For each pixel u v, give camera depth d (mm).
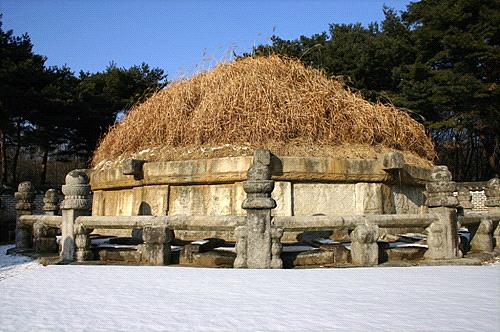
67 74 30766
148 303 5000
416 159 12422
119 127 13789
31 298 5344
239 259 7652
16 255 10867
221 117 11148
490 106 25203
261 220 7625
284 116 10953
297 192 10172
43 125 28906
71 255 8914
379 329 3912
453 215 8859
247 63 12789
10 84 26000
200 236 10188
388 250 8594
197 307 4773
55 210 12625
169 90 13180
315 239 9758
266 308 4695
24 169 44906
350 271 7145
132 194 11750
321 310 4602
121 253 8758
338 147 10992
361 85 29156
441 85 25859
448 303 4910
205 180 10375
